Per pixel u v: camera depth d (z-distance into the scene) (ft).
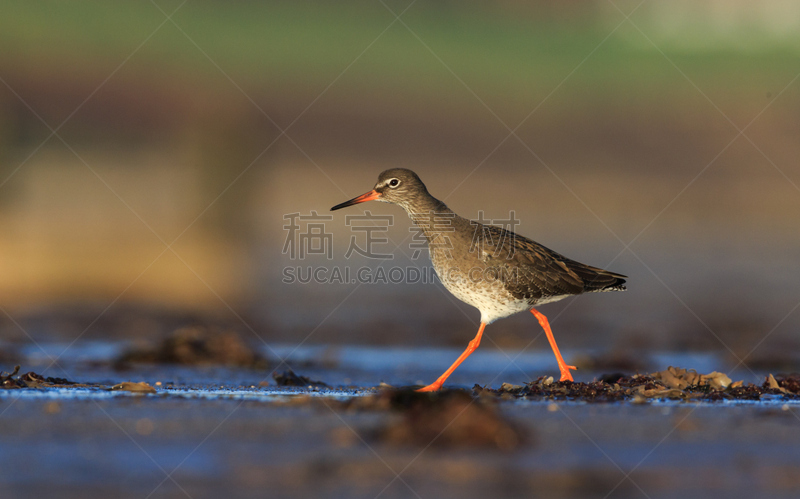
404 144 112.88
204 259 61.98
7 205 74.23
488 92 132.87
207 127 64.03
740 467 19.06
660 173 111.14
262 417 23.72
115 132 104.22
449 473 18.45
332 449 20.27
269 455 19.67
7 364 35.42
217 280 57.62
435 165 106.42
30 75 108.58
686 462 19.40
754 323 50.34
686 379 30.45
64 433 21.44
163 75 118.73
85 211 74.84
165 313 49.88
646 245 73.97
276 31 145.28
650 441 21.30
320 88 124.98
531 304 35.65
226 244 63.36
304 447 20.42
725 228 83.35
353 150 108.99
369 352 41.75
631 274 63.82
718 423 23.57
